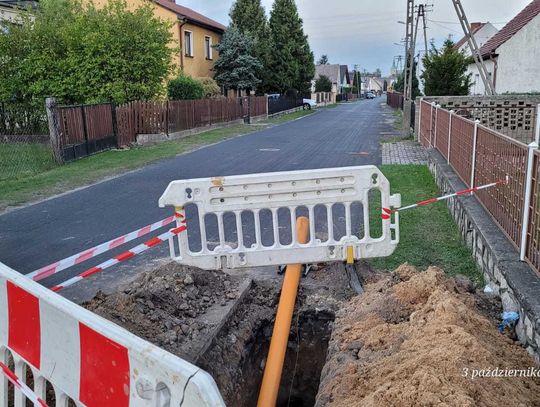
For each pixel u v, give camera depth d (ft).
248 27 124.57
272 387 13.71
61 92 62.28
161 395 5.66
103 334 6.42
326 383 11.54
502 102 56.80
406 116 74.38
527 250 14.39
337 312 15.88
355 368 11.24
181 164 46.09
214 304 16.17
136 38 61.82
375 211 26.09
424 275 14.80
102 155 52.39
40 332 7.86
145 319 14.49
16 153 50.85
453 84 77.30
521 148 15.08
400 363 10.57
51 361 7.63
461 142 26.89
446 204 26.99
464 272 17.93
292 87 138.41
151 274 16.75
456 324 11.46
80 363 6.98
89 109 52.42
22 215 28.48
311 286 17.85
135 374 6.00
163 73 65.41
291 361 16.49
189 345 13.75
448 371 9.47
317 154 52.49
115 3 63.41
